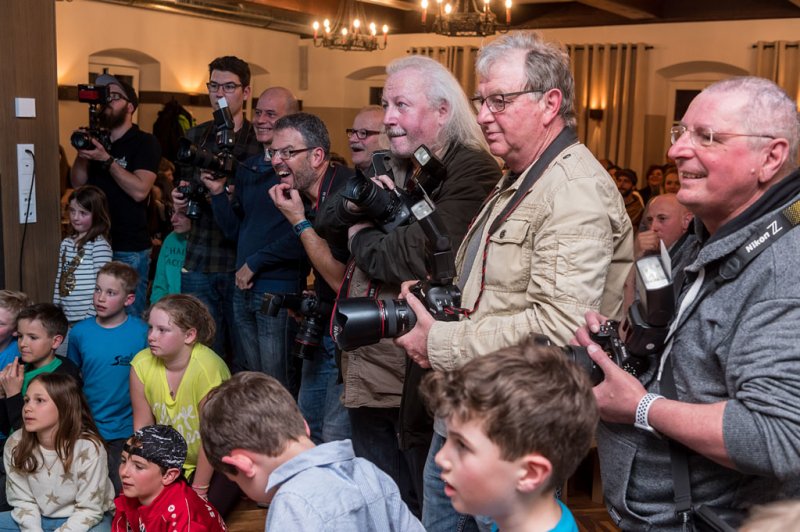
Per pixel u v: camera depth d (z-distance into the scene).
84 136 3.82
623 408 1.37
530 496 1.13
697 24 10.00
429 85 2.20
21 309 3.24
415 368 2.07
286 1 9.64
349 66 12.12
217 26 10.66
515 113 1.78
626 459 1.44
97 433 2.79
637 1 9.61
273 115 3.72
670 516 1.40
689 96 10.34
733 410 1.26
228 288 3.75
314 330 2.78
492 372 1.11
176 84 10.20
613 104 10.48
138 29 9.66
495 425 1.08
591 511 3.20
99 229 3.75
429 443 2.15
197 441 3.00
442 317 1.76
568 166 1.72
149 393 3.01
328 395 2.80
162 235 6.03
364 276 2.31
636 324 1.38
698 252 1.46
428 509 1.99
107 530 2.73
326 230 2.41
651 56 10.34
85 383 3.20
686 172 1.36
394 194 2.19
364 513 1.54
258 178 3.31
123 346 3.21
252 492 1.66
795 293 1.25
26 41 3.61
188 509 2.32
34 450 2.68
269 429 1.61
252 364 3.42
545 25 10.88
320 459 1.56
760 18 9.60
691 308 1.38
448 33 7.10
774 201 1.32
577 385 1.13
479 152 2.21
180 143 3.35
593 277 1.64
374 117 3.67
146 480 2.31
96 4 9.19
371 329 1.77
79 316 3.70
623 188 7.07
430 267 1.83
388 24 11.48
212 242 3.71
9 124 3.58
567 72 1.81
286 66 11.98
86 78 9.23
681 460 1.36
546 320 1.63
